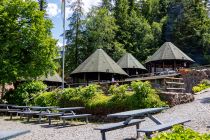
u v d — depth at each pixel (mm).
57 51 29594
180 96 17594
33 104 22141
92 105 17484
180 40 77125
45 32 28562
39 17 27984
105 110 16938
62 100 19594
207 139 6727
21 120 18734
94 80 38844
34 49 27703
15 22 27375
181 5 84938
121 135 11250
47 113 17125
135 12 86312
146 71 52062
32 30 27375
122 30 77812
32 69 27312
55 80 42094
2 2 27375
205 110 15047
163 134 6863
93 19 67188
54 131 13703
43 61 27984
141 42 77438
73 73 35719
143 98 16031
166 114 15102
